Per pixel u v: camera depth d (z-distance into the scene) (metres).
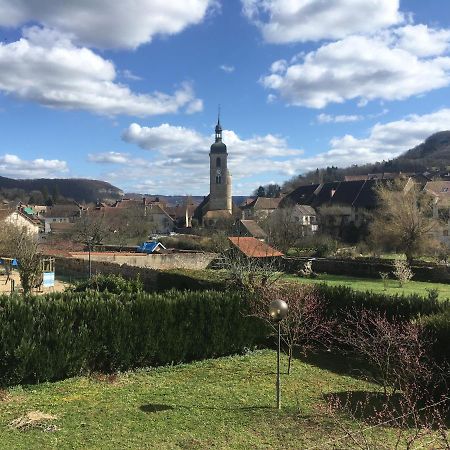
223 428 7.48
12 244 32.94
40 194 147.62
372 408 8.42
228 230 65.12
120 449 6.70
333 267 39.72
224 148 108.69
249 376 10.53
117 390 9.43
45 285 26.06
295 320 12.04
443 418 7.94
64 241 56.78
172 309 11.55
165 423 7.68
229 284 16.70
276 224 56.59
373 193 66.94
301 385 9.91
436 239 42.28
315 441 6.94
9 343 9.41
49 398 8.86
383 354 9.62
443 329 8.88
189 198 119.44
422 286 30.44
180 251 48.41
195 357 11.96
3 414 7.99
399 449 6.40
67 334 10.06
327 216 67.94
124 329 10.82
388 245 42.12
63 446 6.76
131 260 39.50
